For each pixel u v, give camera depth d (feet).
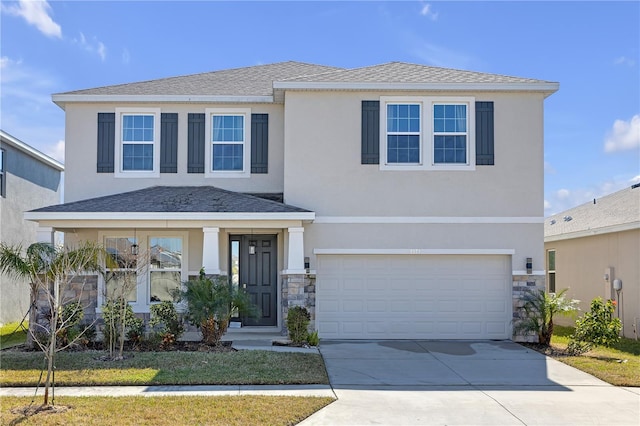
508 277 51.13
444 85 50.78
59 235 60.23
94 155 53.78
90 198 53.42
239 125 55.11
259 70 65.41
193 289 43.16
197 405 28.19
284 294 49.01
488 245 50.90
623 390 33.30
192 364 36.83
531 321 47.42
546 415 28.12
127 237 51.85
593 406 29.81
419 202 51.03
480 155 51.29
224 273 51.03
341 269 50.96
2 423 25.12
